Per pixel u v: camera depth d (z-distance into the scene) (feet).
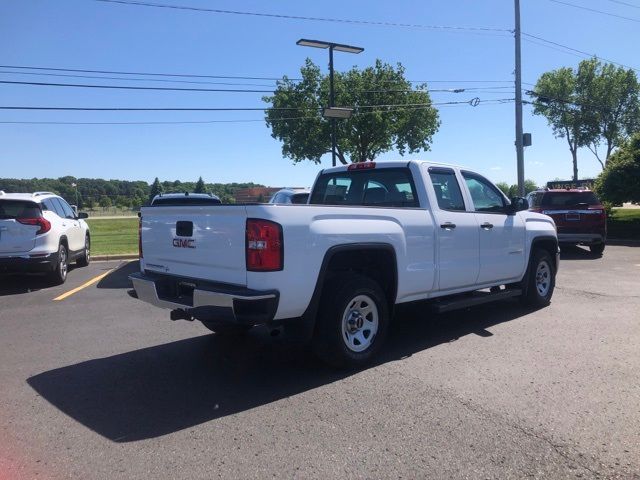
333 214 16.22
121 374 16.75
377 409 13.76
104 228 107.76
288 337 16.16
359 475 10.57
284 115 117.19
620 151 76.48
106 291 31.68
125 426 12.90
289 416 13.41
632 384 15.38
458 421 12.98
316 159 120.06
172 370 17.11
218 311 14.71
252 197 72.79
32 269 31.81
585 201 50.01
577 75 161.89
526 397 14.44
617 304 26.86
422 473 10.62
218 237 15.52
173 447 11.79
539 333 21.17
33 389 15.46
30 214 32.22
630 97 159.33
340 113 74.69
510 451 11.48
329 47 75.05
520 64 73.20
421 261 19.02
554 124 167.43
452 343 19.89
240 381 16.05
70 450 11.68
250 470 10.80
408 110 119.65
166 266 17.70
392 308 18.60
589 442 11.87
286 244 14.83
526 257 24.62
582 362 17.42
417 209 19.07
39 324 23.52
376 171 21.66
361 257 17.80
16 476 10.56
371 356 17.35
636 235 68.28
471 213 21.58
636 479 10.39
